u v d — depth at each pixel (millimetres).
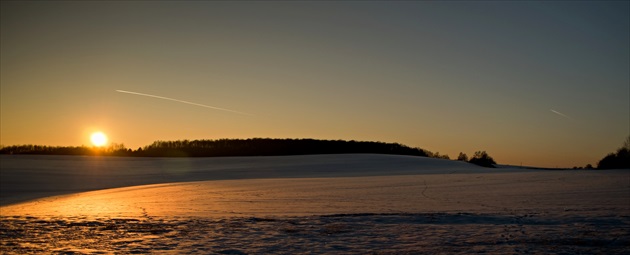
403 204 25953
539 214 20016
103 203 28859
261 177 56938
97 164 73250
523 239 14617
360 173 62188
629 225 16844
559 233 15461
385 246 13984
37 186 47438
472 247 13578
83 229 17594
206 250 13891
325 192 34469
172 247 14344
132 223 18938
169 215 21750
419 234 15812
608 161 73688
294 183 43938
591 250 12984
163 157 88312
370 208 24109
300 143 104688
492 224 17750
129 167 70438
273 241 15047
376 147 106375
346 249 13695
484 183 40469
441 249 13367
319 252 13383
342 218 19703
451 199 28297
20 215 22250
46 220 19969
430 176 50969
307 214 21625
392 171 65000
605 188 33031
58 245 14828
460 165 76125
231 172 64625
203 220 19562
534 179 43281
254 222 18875
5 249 14273
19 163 71000
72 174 60188
